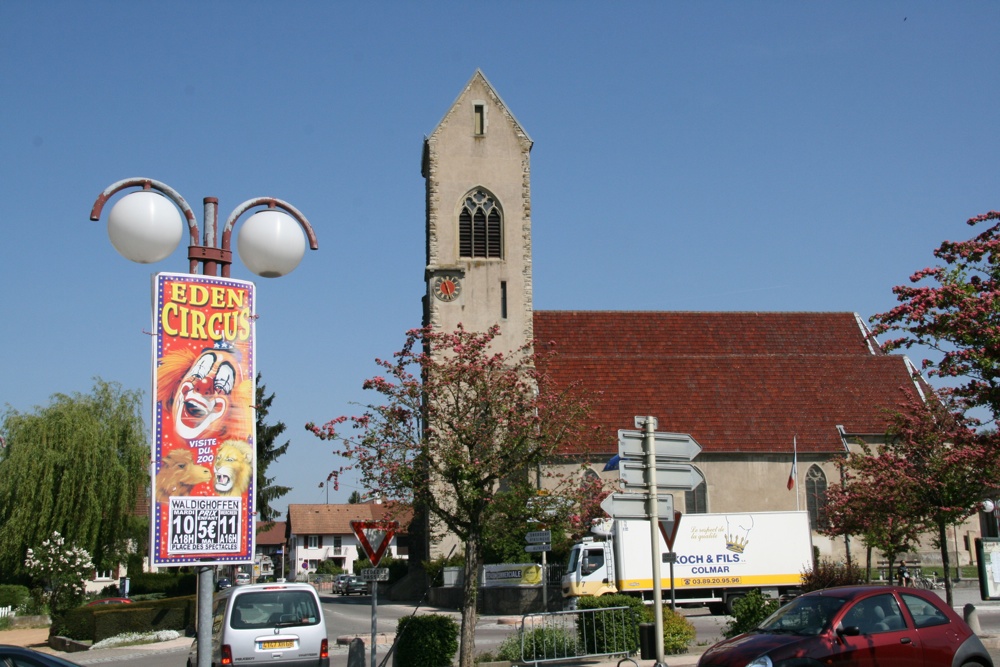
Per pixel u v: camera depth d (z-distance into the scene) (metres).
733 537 38.72
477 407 22.00
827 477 55.16
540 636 22.94
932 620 15.49
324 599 62.16
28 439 51.66
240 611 18.81
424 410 21.94
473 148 58.16
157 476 12.13
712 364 60.31
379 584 65.25
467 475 21.09
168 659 30.44
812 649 14.41
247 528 12.58
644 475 17.05
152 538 12.01
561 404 22.48
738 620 23.80
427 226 57.91
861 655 14.62
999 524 50.19
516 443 21.48
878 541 36.25
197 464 12.36
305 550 116.88
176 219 11.81
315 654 18.97
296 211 13.05
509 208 57.78
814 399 58.53
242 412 12.69
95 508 51.78
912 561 53.75
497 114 58.56
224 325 12.71
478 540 21.23
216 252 12.76
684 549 38.44
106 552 53.41
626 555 38.19
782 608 16.20
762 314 67.81
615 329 65.38
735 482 54.59
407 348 22.12
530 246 57.62
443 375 22.02
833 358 61.66
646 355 61.66
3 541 50.22
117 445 54.66
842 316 68.50
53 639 38.22
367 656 27.02
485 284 57.09
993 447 20.98
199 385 12.49
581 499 22.84
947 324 17.56
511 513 22.17
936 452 29.97
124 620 37.81
